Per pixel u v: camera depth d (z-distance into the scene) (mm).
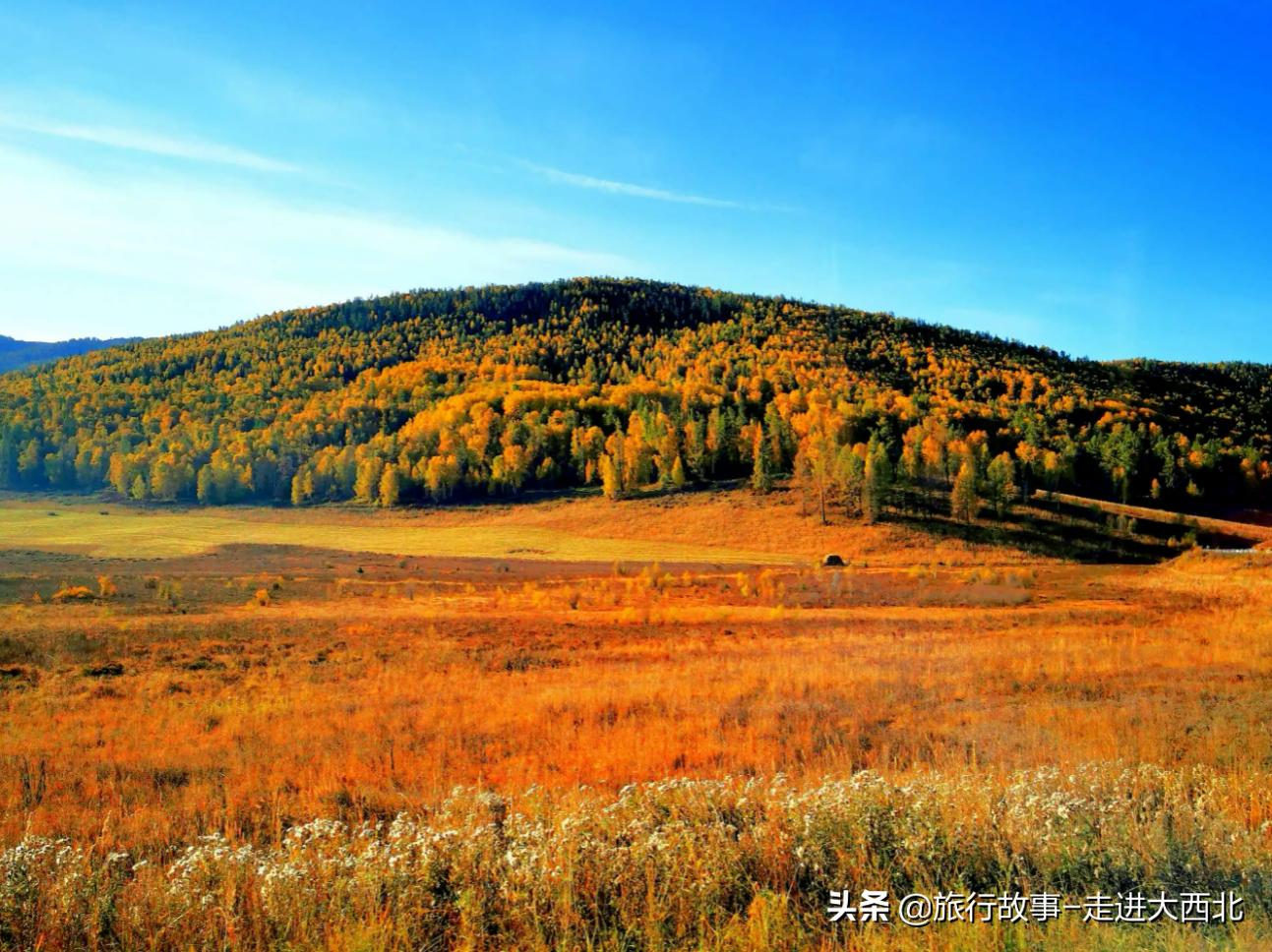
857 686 15086
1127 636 21531
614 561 74562
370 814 8844
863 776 7387
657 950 4953
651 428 129375
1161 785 7508
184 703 16516
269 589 48031
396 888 5730
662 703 14430
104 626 27719
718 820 6523
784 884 5902
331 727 13617
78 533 90375
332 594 47688
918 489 103625
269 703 15984
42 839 6840
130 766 11117
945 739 11039
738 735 11867
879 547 80812
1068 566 70500
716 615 33406
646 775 9992
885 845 6164
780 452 122125
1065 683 14328
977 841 6238
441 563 72000
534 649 24641
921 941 4898
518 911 5410
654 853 5938
